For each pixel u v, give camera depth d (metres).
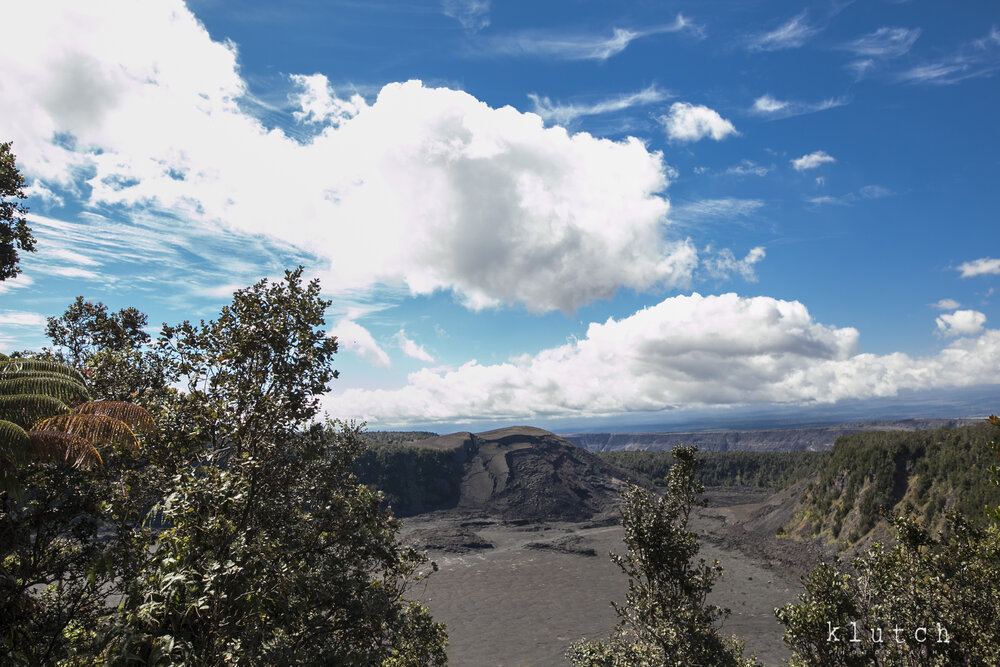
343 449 18.06
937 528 79.38
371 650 16.02
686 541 20.97
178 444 15.02
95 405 14.82
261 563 12.64
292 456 15.75
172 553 11.82
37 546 15.73
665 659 19.58
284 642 12.57
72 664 12.84
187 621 10.91
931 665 16.06
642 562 21.48
